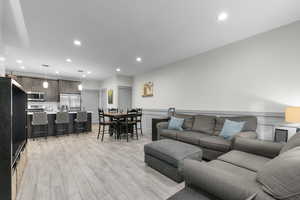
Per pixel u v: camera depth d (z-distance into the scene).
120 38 3.09
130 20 2.42
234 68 3.33
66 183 2.11
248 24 2.57
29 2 1.96
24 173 2.40
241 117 3.01
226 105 3.48
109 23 2.51
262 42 2.89
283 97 2.65
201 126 3.53
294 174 0.85
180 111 4.62
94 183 2.11
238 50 3.25
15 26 2.59
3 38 3.05
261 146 1.87
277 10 2.17
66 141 4.52
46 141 4.53
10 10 2.13
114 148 3.79
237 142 2.14
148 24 2.55
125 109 7.07
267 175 1.00
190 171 1.24
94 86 8.62
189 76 4.38
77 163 2.82
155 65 5.23
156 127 4.25
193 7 2.10
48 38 3.07
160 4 2.03
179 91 4.70
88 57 4.32
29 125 4.85
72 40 3.17
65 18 2.35
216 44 3.44
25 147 2.59
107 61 4.72
